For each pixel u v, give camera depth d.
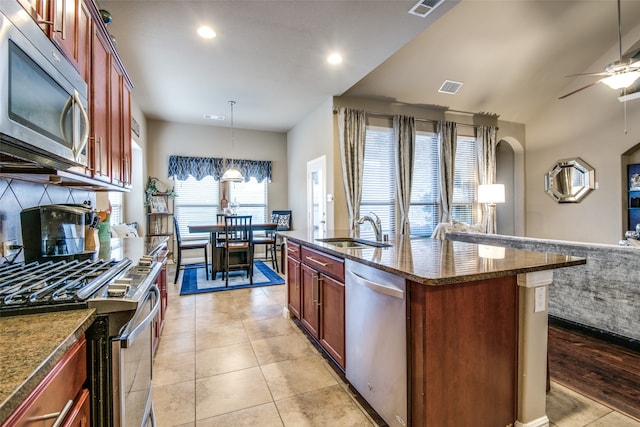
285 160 7.12
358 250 2.03
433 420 1.35
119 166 2.37
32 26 1.00
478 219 5.89
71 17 1.51
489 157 5.88
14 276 1.16
